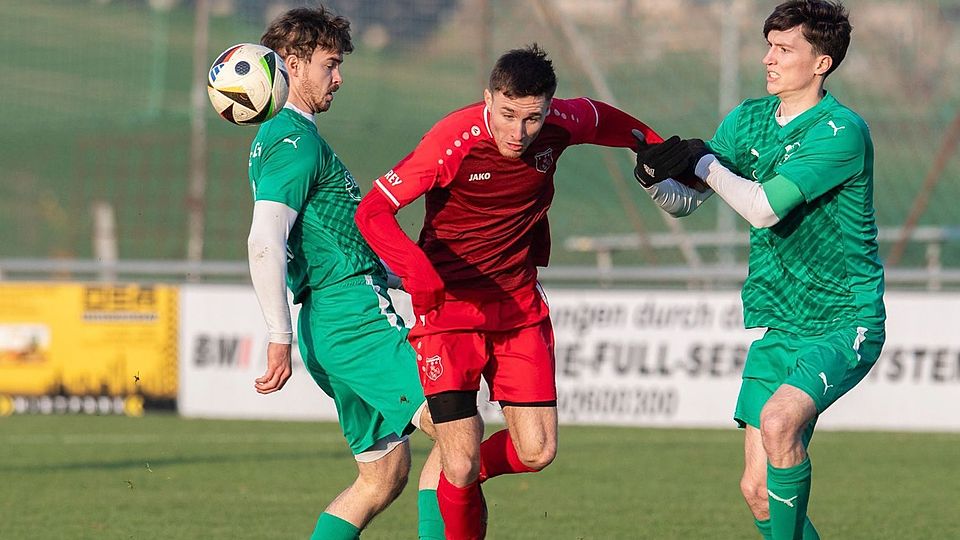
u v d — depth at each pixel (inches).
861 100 2527.1
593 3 2487.7
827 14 669.3
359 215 646.5
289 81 715.4
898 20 2549.2
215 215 2669.8
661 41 2476.6
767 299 692.1
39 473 1190.3
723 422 1529.3
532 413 689.0
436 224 677.3
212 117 2795.3
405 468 733.9
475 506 700.7
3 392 1628.9
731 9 2144.4
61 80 3403.1
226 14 2856.8
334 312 703.7
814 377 644.7
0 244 3056.1
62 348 1626.5
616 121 705.6
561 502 1055.0
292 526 934.4
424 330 688.4
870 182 673.6
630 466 1250.0
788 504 640.4
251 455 1310.3
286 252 680.4
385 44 2412.6
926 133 2477.9
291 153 687.1
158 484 1130.7
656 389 1545.3
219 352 1615.4
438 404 679.1
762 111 698.8
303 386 1604.3
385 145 2768.2
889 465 1261.1
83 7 3750.0
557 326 1567.4
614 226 2492.6
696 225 2470.5
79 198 3073.3
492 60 2143.2
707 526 949.8
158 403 1617.9
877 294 675.4
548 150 662.5
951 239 1942.7
